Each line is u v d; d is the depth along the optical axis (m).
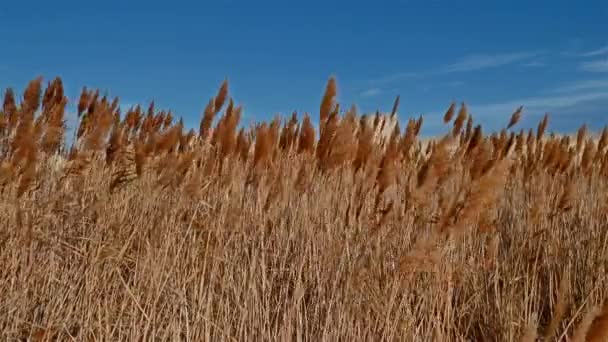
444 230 3.28
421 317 3.44
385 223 3.60
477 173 3.43
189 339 3.42
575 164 5.18
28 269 3.58
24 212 3.73
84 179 4.09
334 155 4.00
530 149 5.08
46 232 3.78
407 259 3.27
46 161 4.13
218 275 3.70
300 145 4.27
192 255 3.66
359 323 3.40
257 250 3.70
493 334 3.54
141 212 3.93
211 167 4.01
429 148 4.40
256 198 4.11
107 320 3.42
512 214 4.41
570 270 3.87
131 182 4.06
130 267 3.81
